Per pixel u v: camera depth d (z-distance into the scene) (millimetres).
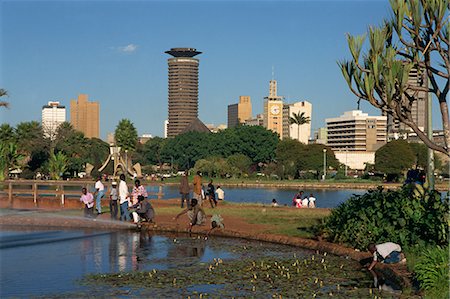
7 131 108375
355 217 17719
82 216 27672
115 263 16141
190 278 13844
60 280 13695
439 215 14805
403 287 12562
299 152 138875
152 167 181000
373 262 14656
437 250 12266
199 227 23156
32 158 110562
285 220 25375
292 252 18094
